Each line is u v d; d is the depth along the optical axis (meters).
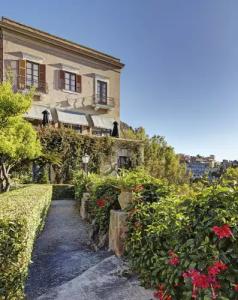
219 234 2.41
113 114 28.61
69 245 6.40
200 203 2.79
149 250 3.81
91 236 6.41
